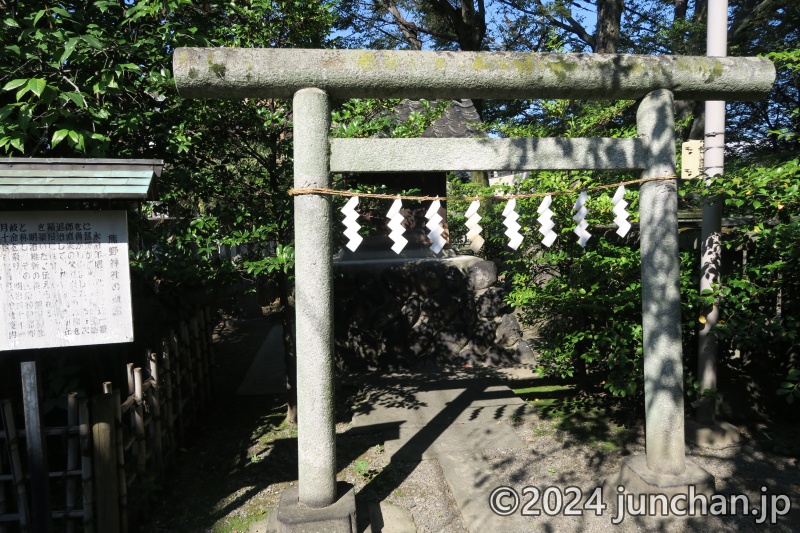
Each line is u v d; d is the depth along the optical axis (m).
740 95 3.42
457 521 3.34
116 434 3.08
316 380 3.04
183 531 3.28
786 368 4.60
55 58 3.16
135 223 4.11
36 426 2.62
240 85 2.97
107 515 2.99
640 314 4.42
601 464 3.94
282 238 4.41
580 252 4.75
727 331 4.04
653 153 3.31
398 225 3.24
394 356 6.45
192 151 4.31
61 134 3.06
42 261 2.57
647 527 3.16
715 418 4.35
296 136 3.04
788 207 3.86
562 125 5.62
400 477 3.87
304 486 3.09
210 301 5.61
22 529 2.95
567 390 5.57
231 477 3.92
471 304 6.61
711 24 4.18
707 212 4.15
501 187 4.93
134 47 3.44
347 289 6.45
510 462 4.00
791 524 3.15
